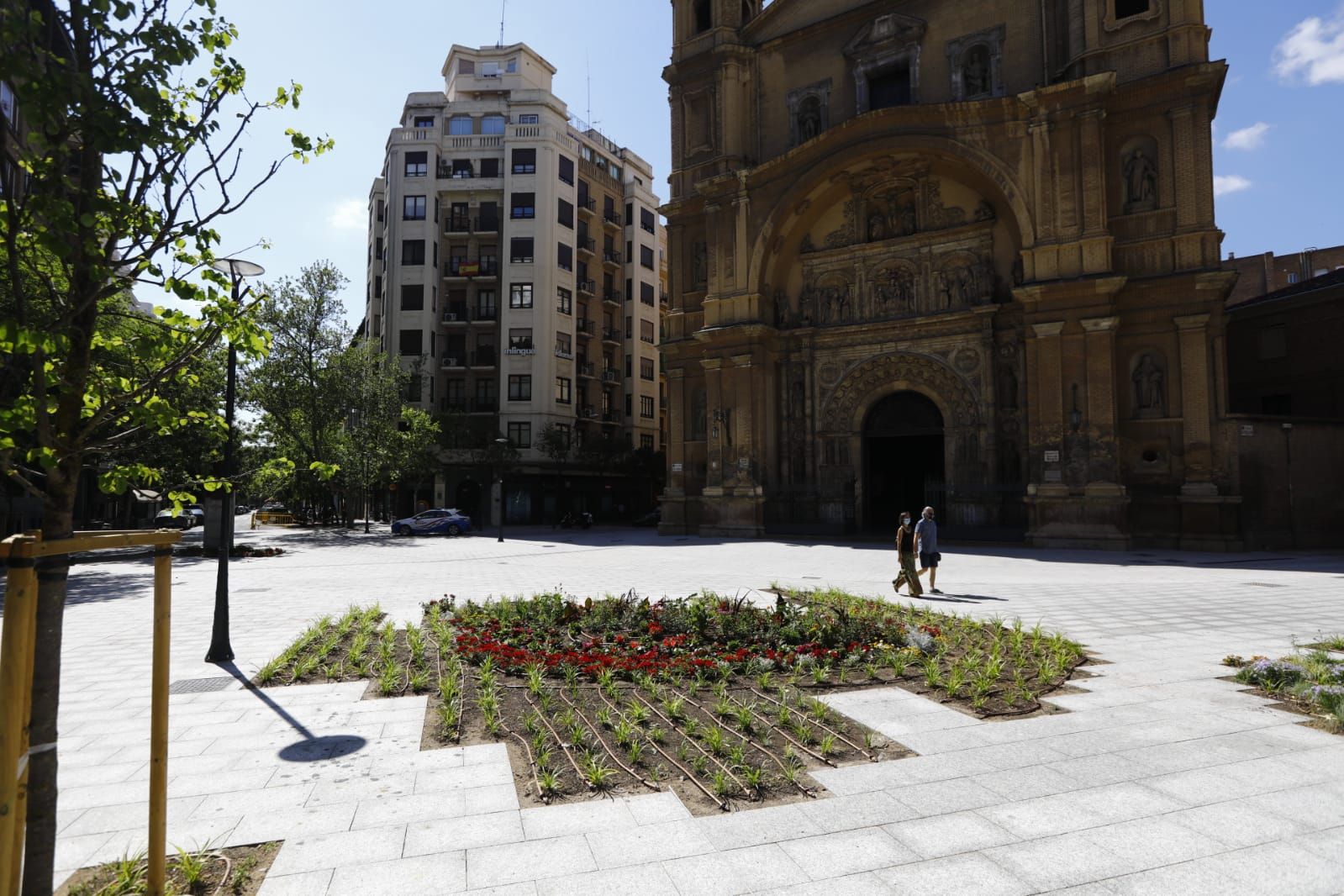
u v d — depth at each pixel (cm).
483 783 470
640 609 1006
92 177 321
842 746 530
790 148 3422
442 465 4872
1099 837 390
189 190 366
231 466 895
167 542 332
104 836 402
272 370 3888
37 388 289
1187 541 2389
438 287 5222
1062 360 2562
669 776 475
